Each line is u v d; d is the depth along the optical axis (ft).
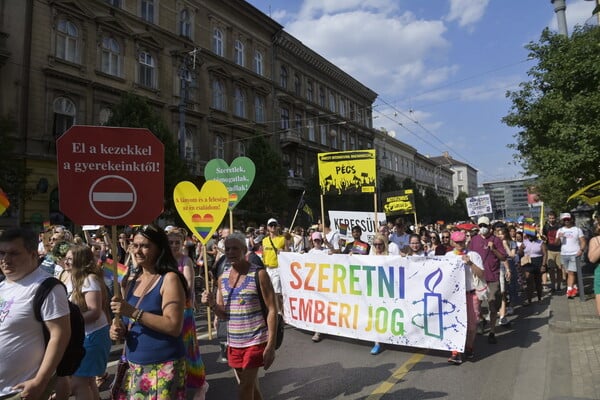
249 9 108.47
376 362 18.95
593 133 29.86
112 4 76.33
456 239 19.70
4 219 59.52
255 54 113.91
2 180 51.24
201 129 93.45
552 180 38.27
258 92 112.98
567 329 22.25
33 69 64.13
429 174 277.44
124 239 30.09
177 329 8.99
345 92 163.63
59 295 8.48
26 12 63.93
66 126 68.59
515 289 29.66
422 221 172.14
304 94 136.36
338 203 116.57
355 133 169.58
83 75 70.44
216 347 21.93
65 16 68.74
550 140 36.96
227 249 11.73
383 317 20.59
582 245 31.04
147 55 82.58
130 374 9.22
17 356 8.10
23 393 7.76
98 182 9.93
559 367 16.67
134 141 10.21
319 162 33.91
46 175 65.16
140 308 9.16
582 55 32.60
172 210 69.51
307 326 23.17
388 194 55.57
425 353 20.31
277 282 27.66
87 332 12.17
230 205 24.94
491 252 22.50
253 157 91.71
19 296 8.30
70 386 12.24
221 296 11.98
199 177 87.97
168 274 9.33
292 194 120.57
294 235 41.34
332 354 20.34
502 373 17.03
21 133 62.59
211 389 16.07
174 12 88.58
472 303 19.31
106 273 21.04
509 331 24.06
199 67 93.45
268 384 16.46
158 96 83.20
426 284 19.62
